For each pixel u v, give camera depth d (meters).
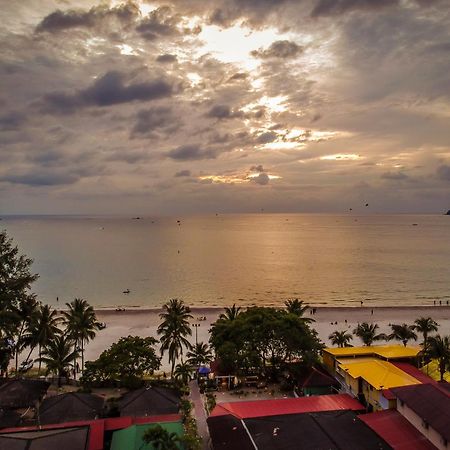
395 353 63.25
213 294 157.88
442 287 169.50
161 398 51.50
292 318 64.12
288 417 45.53
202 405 55.62
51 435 38.06
